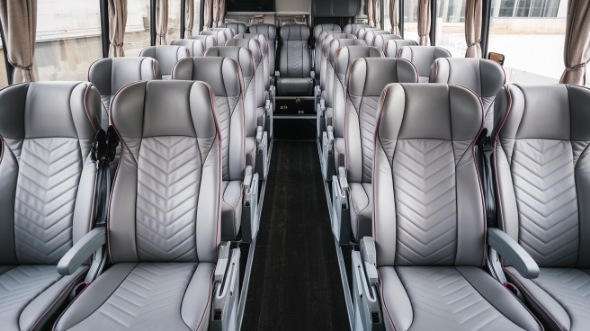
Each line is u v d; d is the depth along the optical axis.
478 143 1.73
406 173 1.67
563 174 1.69
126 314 1.36
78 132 1.64
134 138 1.66
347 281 2.35
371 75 2.46
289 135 5.27
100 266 1.64
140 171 1.66
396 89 1.67
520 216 1.69
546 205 1.69
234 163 2.54
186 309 1.38
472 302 1.45
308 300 2.29
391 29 7.61
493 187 1.69
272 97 5.10
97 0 3.95
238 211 2.26
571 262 1.71
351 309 2.11
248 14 9.90
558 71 2.94
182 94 1.65
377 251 1.67
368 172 2.53
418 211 1.66
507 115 1.67
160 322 1.32
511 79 3.77
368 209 2.16
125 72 2.64
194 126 1.66
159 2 5.67
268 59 4.99
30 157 1.65
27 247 1.66
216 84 2.47
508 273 1.65
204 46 4.45
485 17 4.12
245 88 3.15
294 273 2.53
